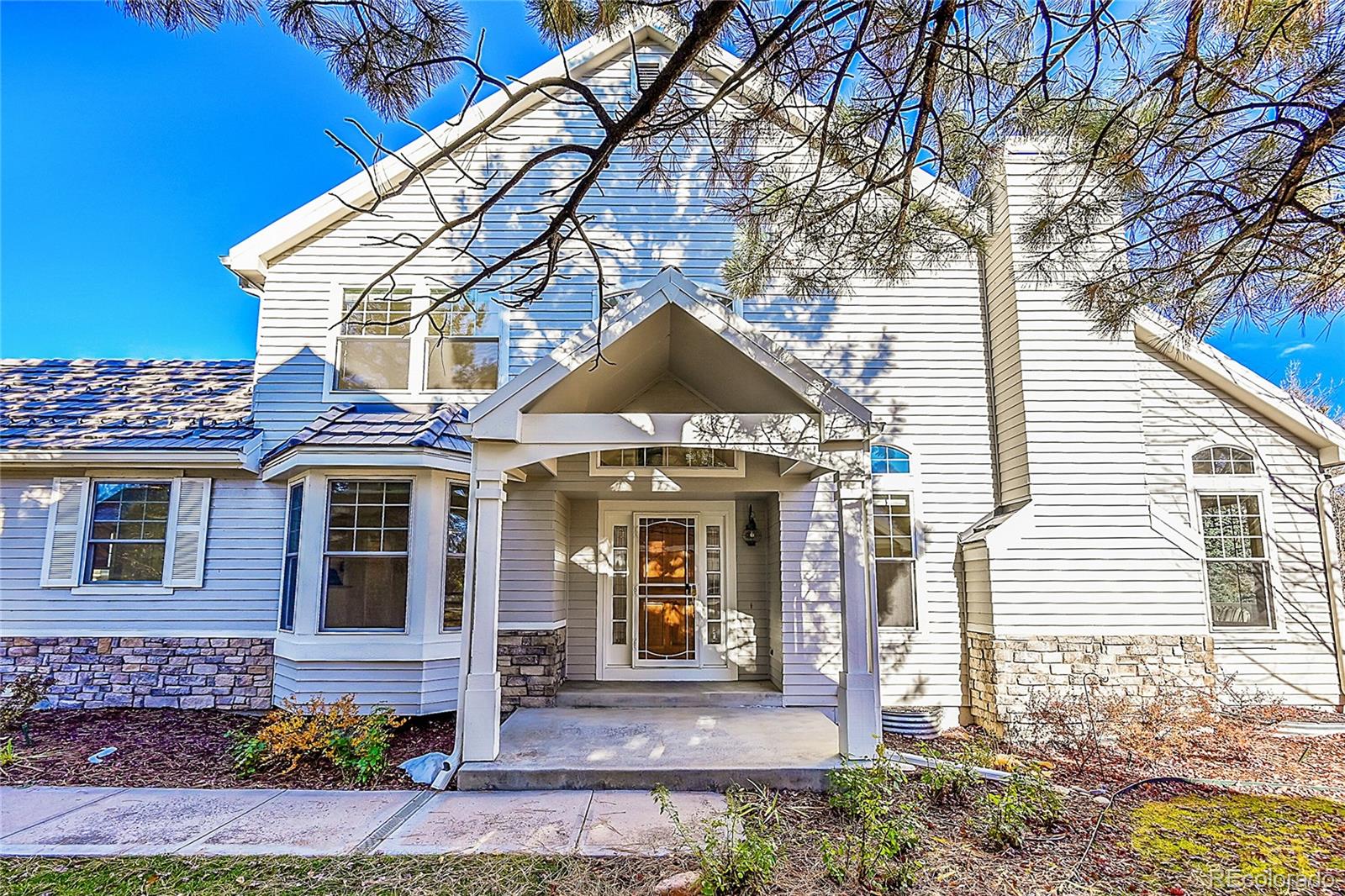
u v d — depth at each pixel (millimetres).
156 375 10156
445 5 3363
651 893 3939
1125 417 8500
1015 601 8148
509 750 6273
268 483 8742
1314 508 8828
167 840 4645
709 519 9617
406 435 7805
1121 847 4695
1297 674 8383
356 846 4535
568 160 9281
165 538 8609
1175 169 4184
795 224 4695
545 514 8570
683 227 9203
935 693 8625
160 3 3098
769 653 9359
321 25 3281
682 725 7211
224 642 8422
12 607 8438
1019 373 8578
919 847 4496
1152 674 8023
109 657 8383
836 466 6137
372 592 7797
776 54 3510
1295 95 3602
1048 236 4797
